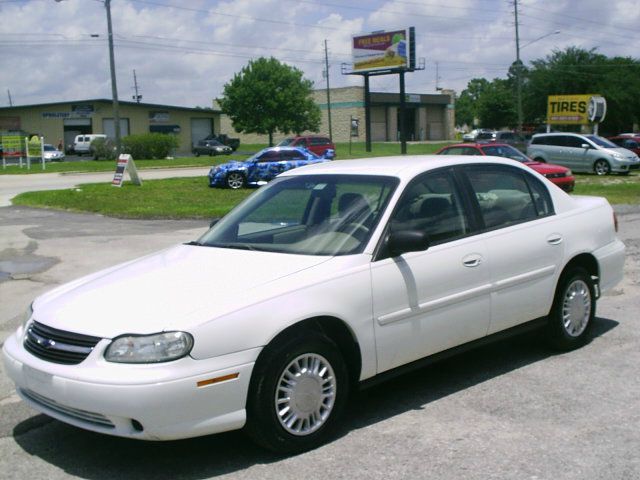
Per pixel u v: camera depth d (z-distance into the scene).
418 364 4.89
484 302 5.18
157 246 12.48
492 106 89.00
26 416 4.98
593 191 22.11
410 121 94.25
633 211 16.91
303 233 4.90
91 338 3.89
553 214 5.91
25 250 12.34
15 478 4.00
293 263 4.49
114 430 3.79
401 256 4.71
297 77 71.56
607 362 5.79
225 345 3.88
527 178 5.87
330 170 5.50
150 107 71.00
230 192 24.78
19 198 22.88
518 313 5.50
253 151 70.81
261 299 4.08
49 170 39.69
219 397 3.86
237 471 4.00
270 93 70.19
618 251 6.46
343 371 4.39
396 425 4.59
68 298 4.43
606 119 69.56
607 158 29.64
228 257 4.74
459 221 5.18
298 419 4.19
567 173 20.12
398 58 59.59
